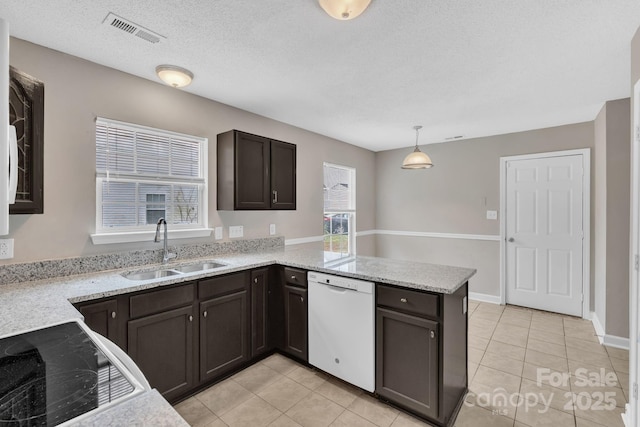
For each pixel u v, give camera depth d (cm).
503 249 407
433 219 467
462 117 339
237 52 202
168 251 255
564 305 369
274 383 225
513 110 315
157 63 219
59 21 170
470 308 392
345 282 211
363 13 160
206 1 153
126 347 178
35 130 171
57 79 203
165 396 195
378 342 198
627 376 234
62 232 206
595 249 345
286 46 195
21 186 167
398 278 193
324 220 428
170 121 260
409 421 185
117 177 232
